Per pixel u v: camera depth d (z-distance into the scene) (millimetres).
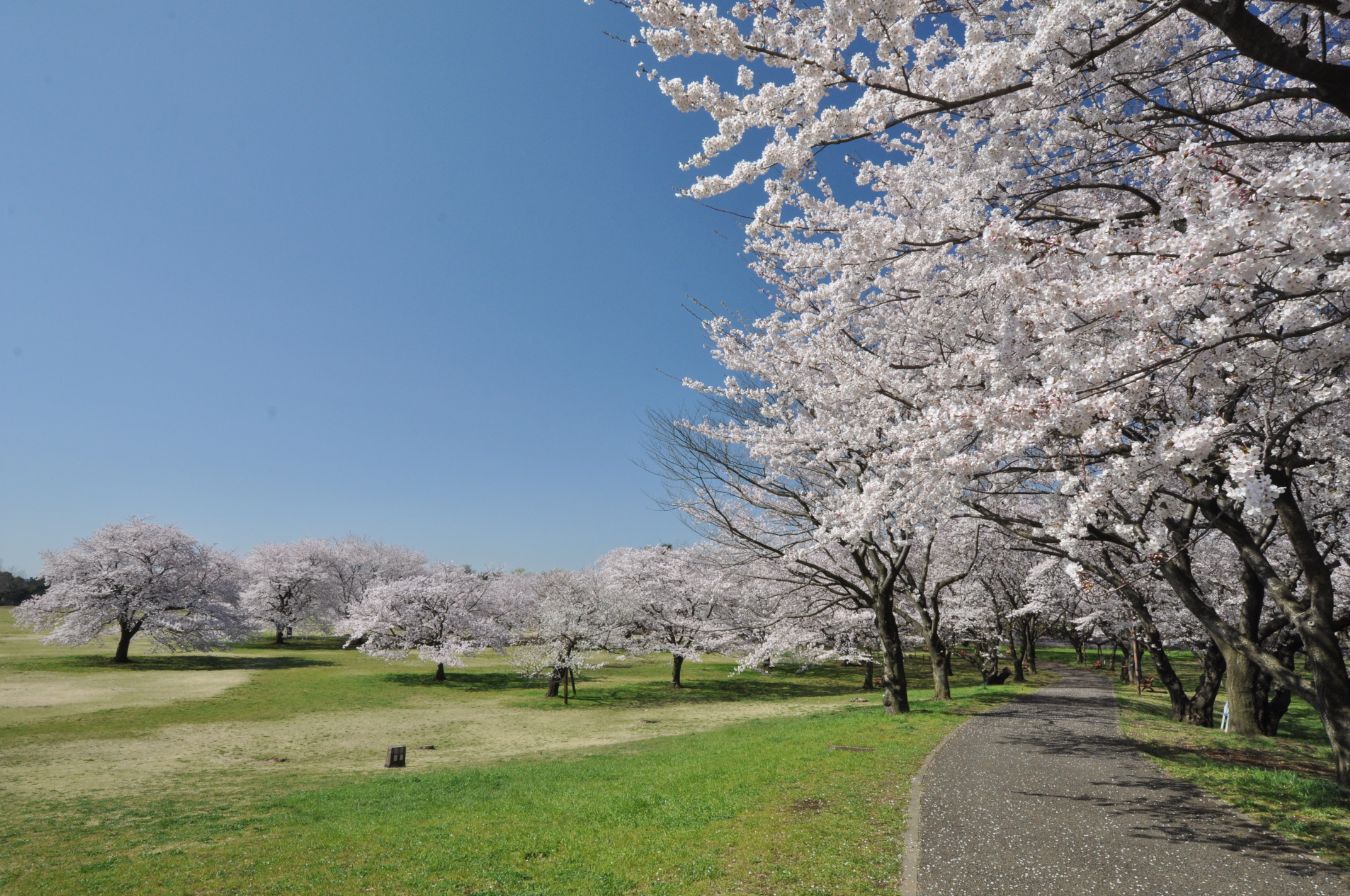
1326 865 6469
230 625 47969
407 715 27453
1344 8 4418
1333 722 9102
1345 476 8320
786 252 11945
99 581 43281
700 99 5859
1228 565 17328
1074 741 13109
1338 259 5020
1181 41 6965
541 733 23094
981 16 6324
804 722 18172
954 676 41500
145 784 15469
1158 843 7109
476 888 7035
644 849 7617
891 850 7027
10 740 21312
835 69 5527
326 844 9188
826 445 14625
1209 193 4535
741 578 22531
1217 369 5781
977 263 7207
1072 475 6023
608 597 38656
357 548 74375
